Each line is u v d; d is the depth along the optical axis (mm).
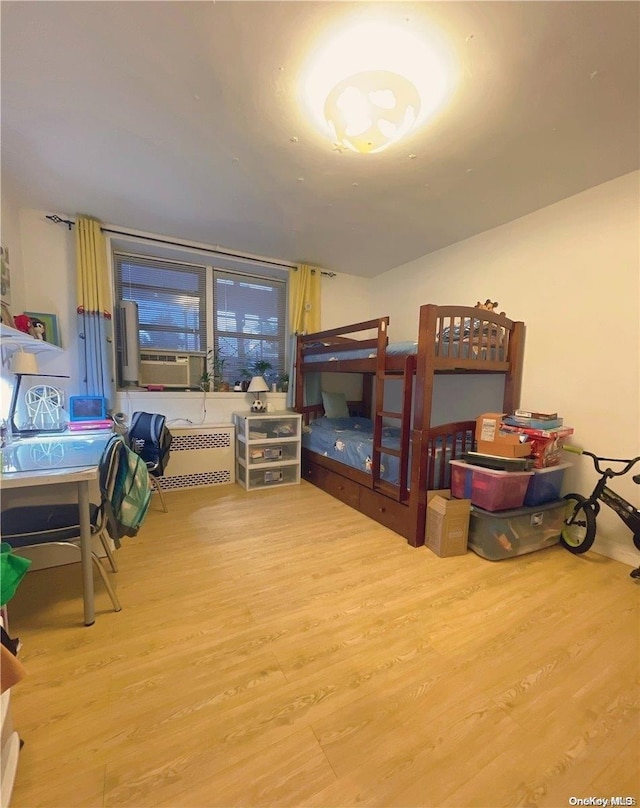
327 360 3498
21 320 2430
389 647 1485
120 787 959
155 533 2502
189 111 1696
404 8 1197
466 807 936
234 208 2709
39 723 1126
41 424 2738
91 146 1983
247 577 1981
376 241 3344
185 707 1198
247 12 1223
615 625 1638
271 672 1351
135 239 3178
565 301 2506
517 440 2236
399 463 2559
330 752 1066
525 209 2650
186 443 3445
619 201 2215
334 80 1491
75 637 1504
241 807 926
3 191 2383
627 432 2227
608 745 1104
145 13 1230
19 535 1521
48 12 1222
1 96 1608
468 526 2303
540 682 1326
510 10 1202
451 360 2404
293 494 3383
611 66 1404
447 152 1965
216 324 3930
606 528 2311
